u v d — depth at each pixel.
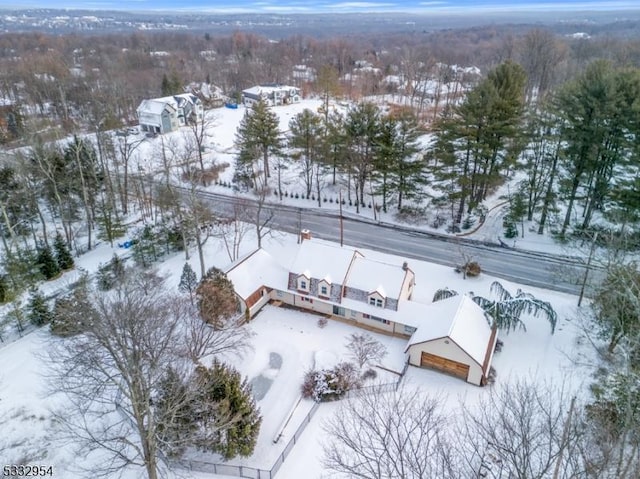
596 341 30.00
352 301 33.25
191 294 31.91
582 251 40.88
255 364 29.80
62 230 47.62
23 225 44.22
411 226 48.81
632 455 15.73
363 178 51.53
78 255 43.62
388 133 47.38
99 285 35.91
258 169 62.75
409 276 33.50
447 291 34.22
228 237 45.38
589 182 41.34
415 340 28.92
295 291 34.66
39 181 47.16
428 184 50.44
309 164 57.12
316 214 52.22
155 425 20.91
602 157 39.91
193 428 22.05
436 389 27.30
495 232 46.50
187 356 25.12
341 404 26.39
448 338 27.20
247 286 34.00
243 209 47.50
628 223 37.81
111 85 83.38
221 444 22.42
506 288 36.69
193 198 39.41
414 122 48.31
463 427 23.72
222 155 70.88
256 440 23.58
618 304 25.67
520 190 46.81
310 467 22.67
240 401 22.67
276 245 44.12
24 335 31.72
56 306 30.16
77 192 48.22
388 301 32.25
